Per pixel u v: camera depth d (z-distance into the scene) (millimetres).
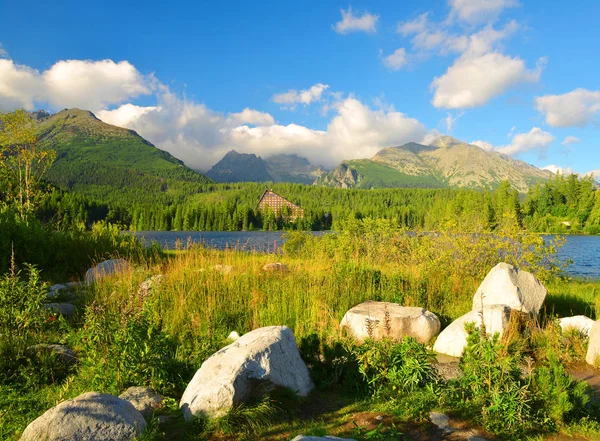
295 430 4504
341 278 10320
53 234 16016
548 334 7766
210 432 4371
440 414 4895
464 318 7812
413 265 12523
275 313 8477
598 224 76750
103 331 5512
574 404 4902
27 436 3646
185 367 5875
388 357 5613
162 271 12406
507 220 14406
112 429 3836
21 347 5984
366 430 4430
